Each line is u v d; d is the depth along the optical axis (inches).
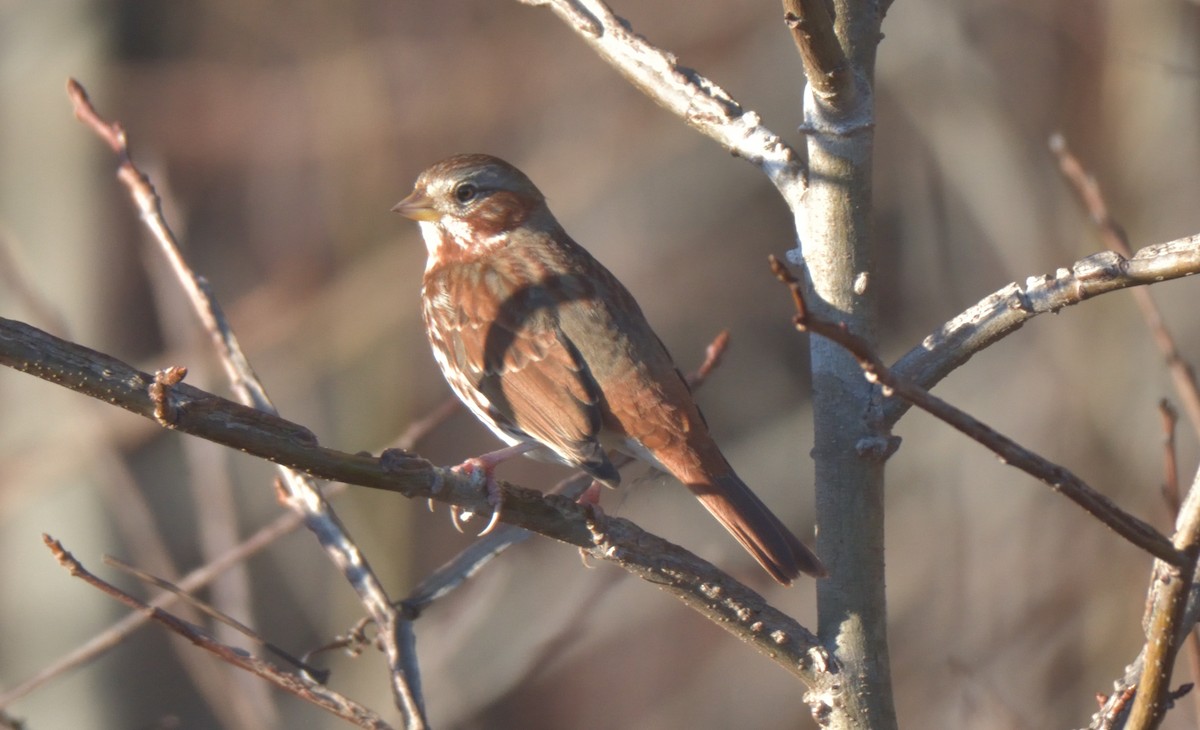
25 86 500.7
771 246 682.2
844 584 205.5
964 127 561.6
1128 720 175.0
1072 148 577.0
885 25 570.3
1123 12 562.3
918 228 616.4
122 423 408.5
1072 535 510.9
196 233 621.9
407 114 634.2
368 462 185.2
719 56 647.8
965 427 159.8
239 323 546.9
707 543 579.5
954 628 525.7
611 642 629.9
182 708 472.1
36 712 460.8
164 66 613.0
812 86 205.3
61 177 497.0
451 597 488.7
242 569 332.5
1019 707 490.9
